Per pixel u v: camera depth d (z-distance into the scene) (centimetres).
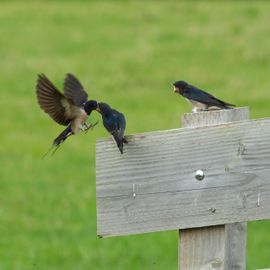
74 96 668
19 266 1322
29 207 1653
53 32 3319
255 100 2489
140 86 2683
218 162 560
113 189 556
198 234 568
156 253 1386
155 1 3734
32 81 2752
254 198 565
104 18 3488
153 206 559
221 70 2820
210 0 3700
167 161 557
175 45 3103
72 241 1459
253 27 3247
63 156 2028
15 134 2228
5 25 3422
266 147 561
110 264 1340
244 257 597
